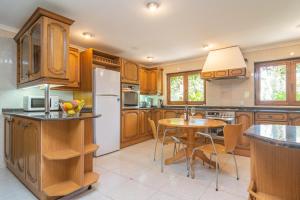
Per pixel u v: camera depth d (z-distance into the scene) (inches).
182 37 129.6
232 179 92.0
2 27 110.3
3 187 83.4
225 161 119.0
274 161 46.3
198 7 88.2
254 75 155.6
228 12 93.4
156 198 74.2
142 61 205.8
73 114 81.4
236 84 164.6
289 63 142.5
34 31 93.4
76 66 131.9
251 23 106.3
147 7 88.6
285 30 116.9
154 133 115.4
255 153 49.3
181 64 202.2
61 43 90.3
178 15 96.3
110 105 141.4
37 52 91.3
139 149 150.6
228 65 148.9
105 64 146.9
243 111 138.9
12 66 114.0
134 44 145.3
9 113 98.7
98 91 132.2
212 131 140.5
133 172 101.1
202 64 187.0
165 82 215.2
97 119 131.1
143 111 182.7
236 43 142.9
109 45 147.5
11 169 101.6
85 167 85.4
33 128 75.6
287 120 122.7
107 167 108.7
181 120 112.6
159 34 124.1
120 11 92.2
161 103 212.7
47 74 85.4
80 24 107.6
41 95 124.3
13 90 114.2
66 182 77.5
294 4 85.6
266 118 130.1
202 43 142.8
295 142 35.8
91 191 79.7
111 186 84.4
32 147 76.5
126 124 160.1
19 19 102.7
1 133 109.9
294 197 43.6
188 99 198.4
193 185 85.5
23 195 76.3
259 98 155.2
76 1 83.0
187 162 106.8
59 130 76.8
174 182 88.7
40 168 70.9
